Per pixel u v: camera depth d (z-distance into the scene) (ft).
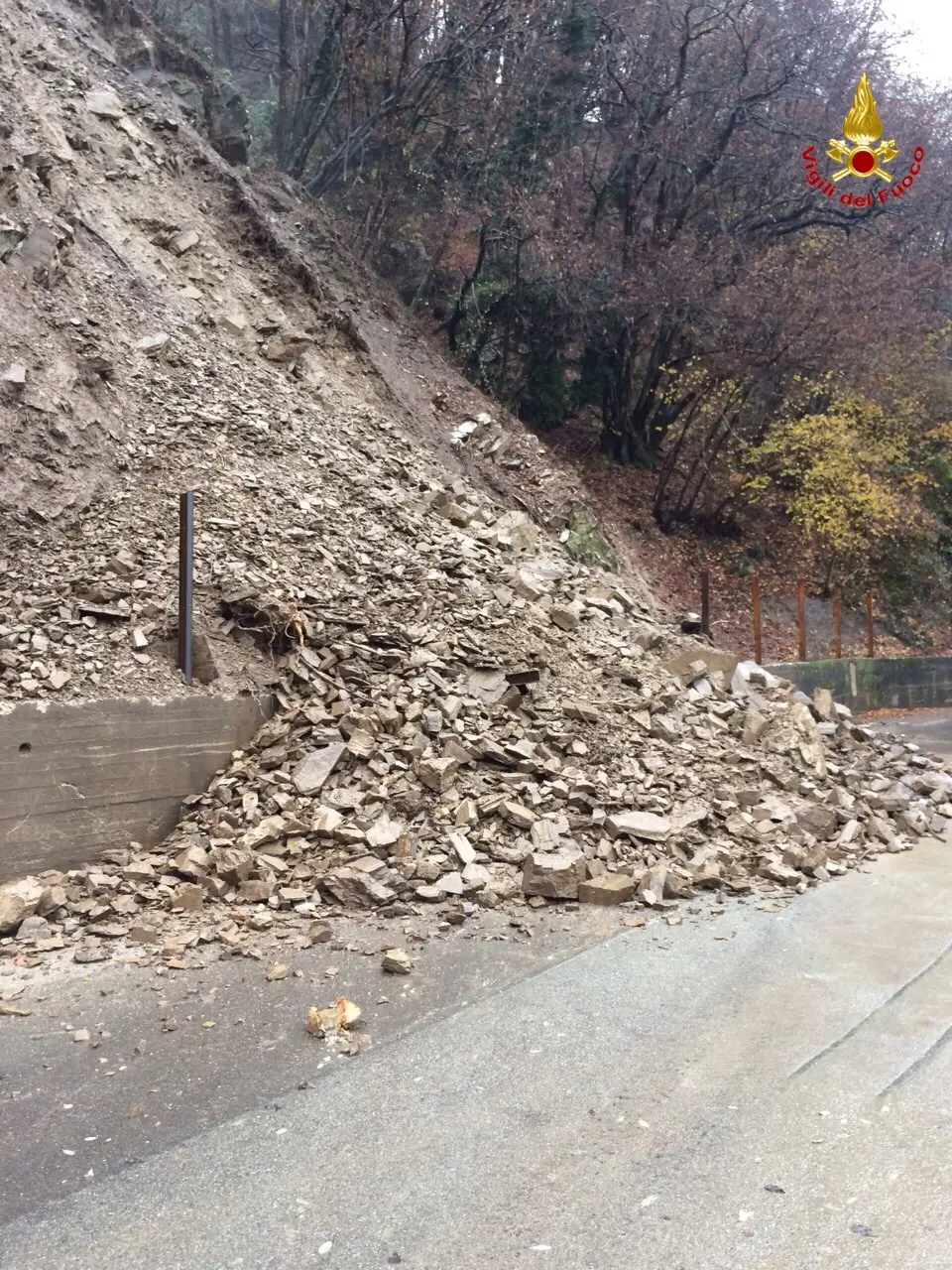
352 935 15.90
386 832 18.53
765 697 30.68
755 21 65.00
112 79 45.37
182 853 17.97
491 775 21.01
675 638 32.42
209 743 20.34
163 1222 8.75
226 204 44.01
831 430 58.70
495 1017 12.96
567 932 16.21
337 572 26.81
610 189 63.36
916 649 62.28
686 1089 11.02
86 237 35.19
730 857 19.62
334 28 59.47
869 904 17.93
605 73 63.31
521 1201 9.02
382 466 35.58
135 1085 11.21
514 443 47.91
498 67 60.90
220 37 87.71
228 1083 11.24
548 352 61.67
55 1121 10.45
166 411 30.73
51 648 20.11
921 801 25.88
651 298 55.98
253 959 14.92
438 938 15.84
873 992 13.73
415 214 62.18
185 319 36.45
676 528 61.57
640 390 68.03
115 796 18.57
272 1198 9.10
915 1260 8.08
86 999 13.55
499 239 57.57
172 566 24.12
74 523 25.23
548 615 29.63
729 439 62.95
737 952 15.35
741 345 56.24
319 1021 12.48
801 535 63.16
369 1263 8.21
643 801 21.01
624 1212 8.82
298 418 34.99
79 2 48.57
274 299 42.09
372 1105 10.74
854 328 58.23
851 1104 10.63
